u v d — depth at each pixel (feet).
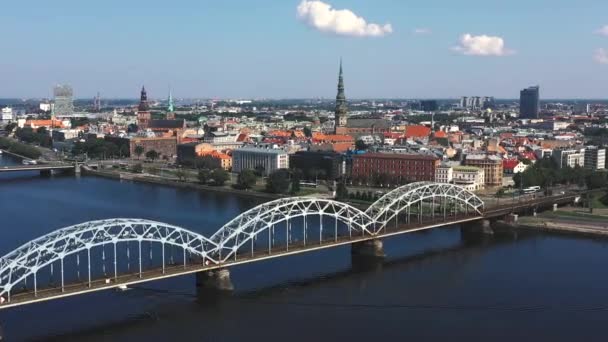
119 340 578.25
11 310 646.33
